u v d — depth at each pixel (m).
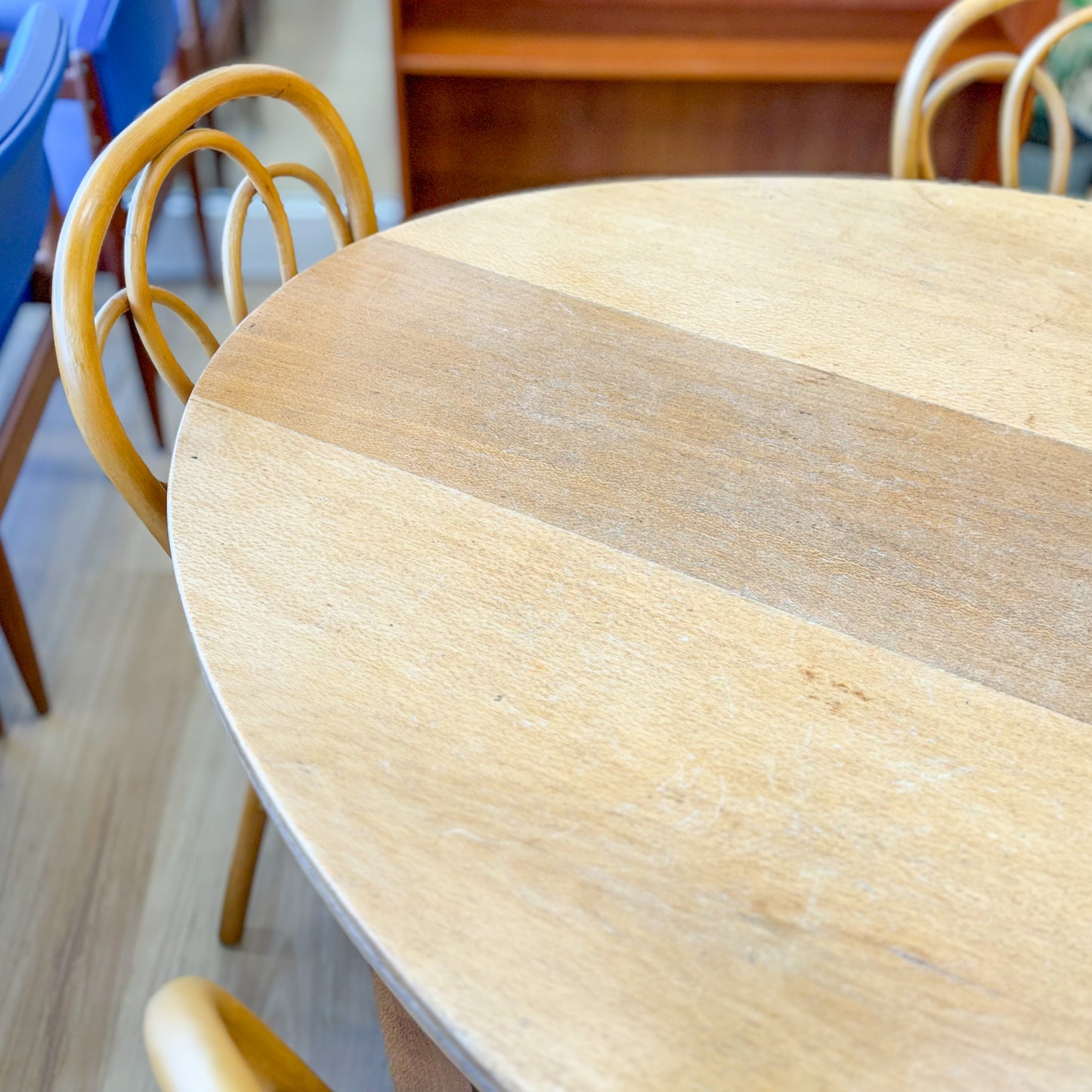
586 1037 0.43
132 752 1.41
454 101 2.00
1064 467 0.73
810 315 0.85
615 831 0.51
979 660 0.59
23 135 1.03
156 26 1.69
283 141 2.36
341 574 0.62
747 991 0.45
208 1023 0.36
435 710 0.55
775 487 0.69
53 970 1.19
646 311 0.84
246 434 0.71
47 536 1.70
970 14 1.13
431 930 0.47
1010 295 0.89
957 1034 0.44
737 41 1.88
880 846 0.51
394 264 0.88
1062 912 0.49
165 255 2.33
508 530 0.65
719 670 0.58
